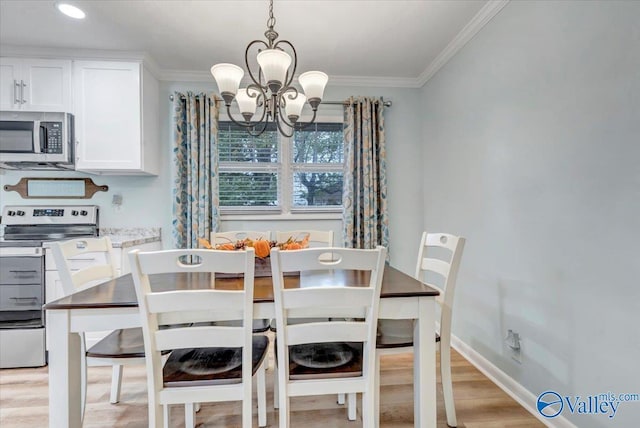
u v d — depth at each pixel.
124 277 1.67
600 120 1.39
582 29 1.47
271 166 3.28
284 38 2.48
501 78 2.05
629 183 1.27
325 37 2.47
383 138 3.19
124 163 2.71
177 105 2.99
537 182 1.75
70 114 2.62
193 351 1.45
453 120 2.67
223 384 1.23
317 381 1.27
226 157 3.22
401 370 2.27
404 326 1.69
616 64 1.32
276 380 1.82
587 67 1.44
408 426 1.68
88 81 2.67
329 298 1.20
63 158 2.56
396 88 3.31
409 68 3.02
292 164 3.29
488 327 2.18
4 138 2.50
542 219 1.71
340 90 3.26
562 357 1.59
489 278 2.18
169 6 2.09
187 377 1.24
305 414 1.79
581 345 1.48
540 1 1.72
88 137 2.67
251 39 2.49
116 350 1.44
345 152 3.18
